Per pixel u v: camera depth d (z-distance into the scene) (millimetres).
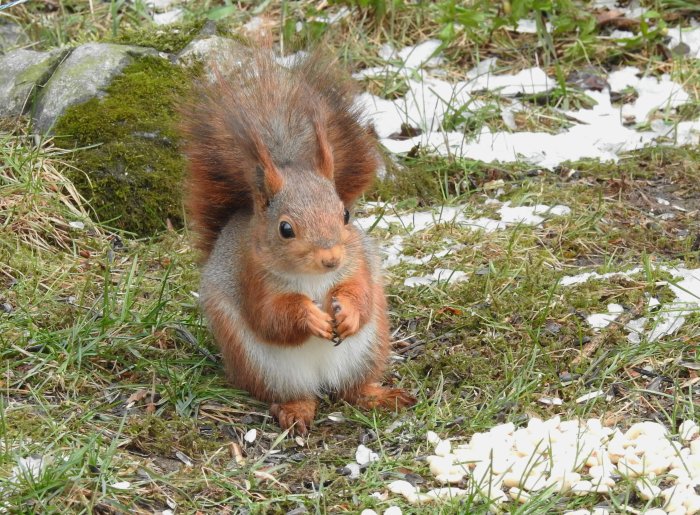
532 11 14398
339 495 6824
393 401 7918
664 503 6699
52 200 10578
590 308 9188
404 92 13234
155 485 6781
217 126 7969
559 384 8180
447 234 10609
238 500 6781
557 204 11133
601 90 13375
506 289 9555
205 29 12328
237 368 7859
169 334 8781
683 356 8492
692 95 13203
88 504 6430
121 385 8008
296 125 7738
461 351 8719
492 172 11828
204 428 7605
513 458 7090
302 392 7832
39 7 14266
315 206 7039
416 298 9469
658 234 10594
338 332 7207
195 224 8258
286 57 10070
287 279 7359
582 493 6785
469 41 14070
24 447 7008
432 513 6539
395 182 11547
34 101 11531
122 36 12211
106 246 10352
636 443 7234
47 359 8141
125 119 11180
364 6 13992
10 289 9305
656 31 13898
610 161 11938
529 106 13133
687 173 11711
